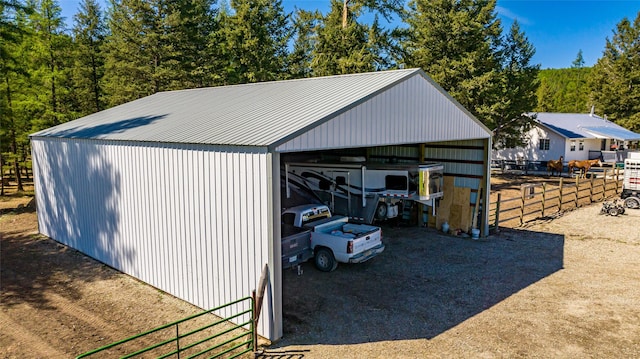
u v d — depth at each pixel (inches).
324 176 566.3
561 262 430.6
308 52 1239.5
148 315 319.0
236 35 1063.0
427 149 585.6
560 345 268.7
